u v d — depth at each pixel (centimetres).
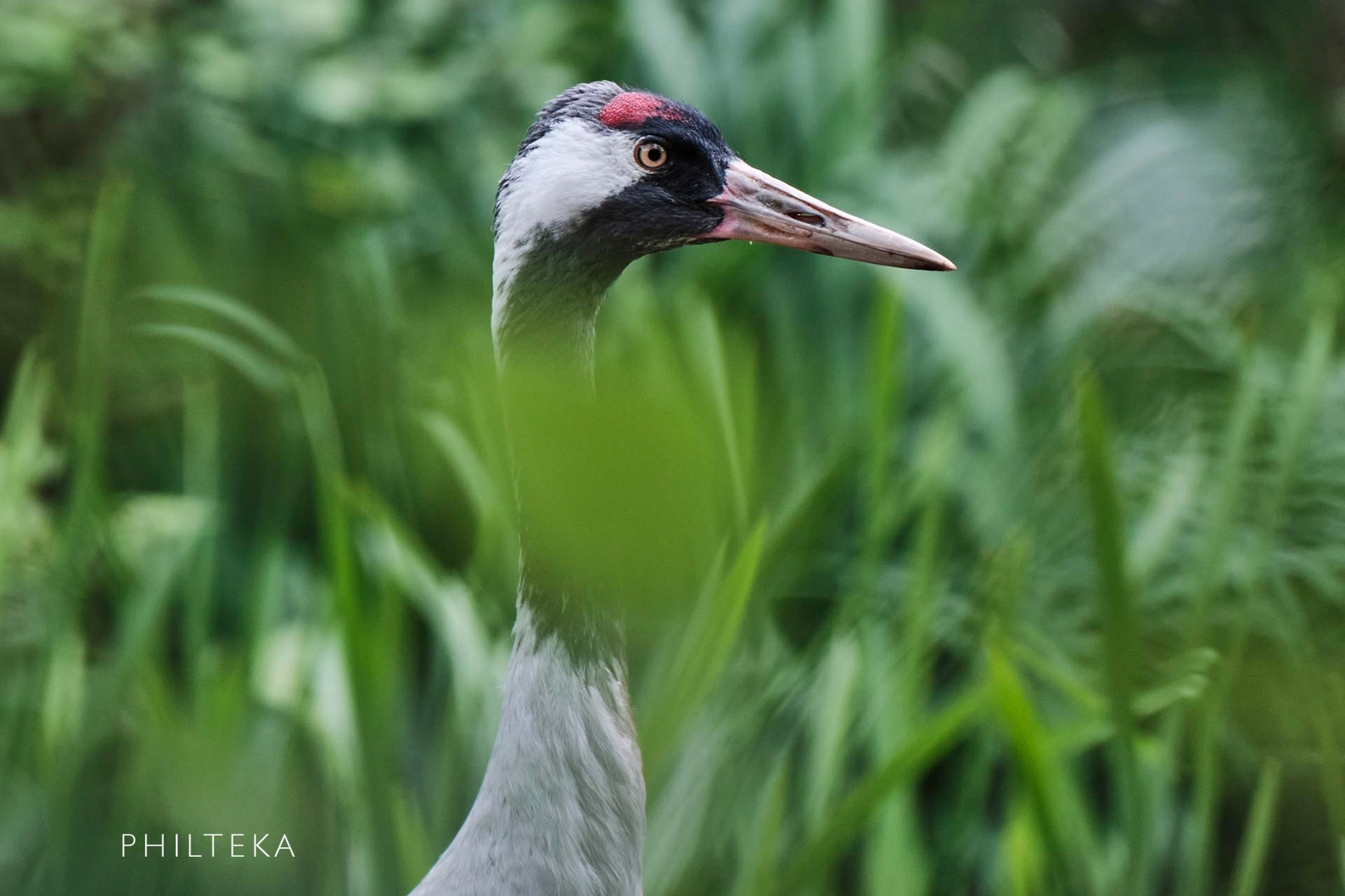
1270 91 1123
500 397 436
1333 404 833
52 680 788
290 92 1108
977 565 855
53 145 1109
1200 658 672
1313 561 780
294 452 889
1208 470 859
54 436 1008
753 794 758
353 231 998
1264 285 1002
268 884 781
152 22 1103
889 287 780
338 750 758
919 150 1121
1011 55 1280
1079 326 962
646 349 755
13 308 1019
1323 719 689
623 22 1118
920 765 636
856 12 1062
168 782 771
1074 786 758
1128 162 1045
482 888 505
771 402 910
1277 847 803
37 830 797
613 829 511
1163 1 1298
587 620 501
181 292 762
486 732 750
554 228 546
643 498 301
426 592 781
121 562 848
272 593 834
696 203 572
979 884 827
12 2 1034
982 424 911
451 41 1171
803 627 886
